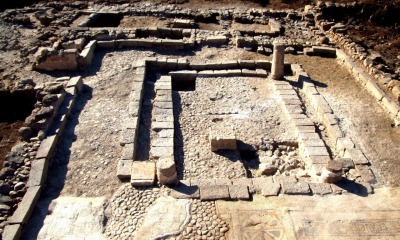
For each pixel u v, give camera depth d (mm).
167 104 12617
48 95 11750
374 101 13250
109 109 12281
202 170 10266
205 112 12734
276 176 9664
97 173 9703
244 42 16906
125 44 16469
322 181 9453
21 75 14133
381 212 8617
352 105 12969
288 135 11711
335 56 16641
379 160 10383
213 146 10914
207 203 8750
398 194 9156
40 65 14422
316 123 12266
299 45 17125
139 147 10836
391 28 19906
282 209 8648
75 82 13023
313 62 16062
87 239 7887
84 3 21281
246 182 9383
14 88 12828
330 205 8773
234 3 22062
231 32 18016
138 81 13617
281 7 21828
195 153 10906
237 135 11664
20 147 10094
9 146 11227
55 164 9977
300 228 8203
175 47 16547
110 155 10305
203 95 13617
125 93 13195
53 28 17531
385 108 12734
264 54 16484
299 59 16312
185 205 8664
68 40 16266
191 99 13383
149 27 18109
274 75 14508
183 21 18844
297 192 9078
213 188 9133
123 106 12453
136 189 9102
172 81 14836
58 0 21906
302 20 20156
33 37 17047
